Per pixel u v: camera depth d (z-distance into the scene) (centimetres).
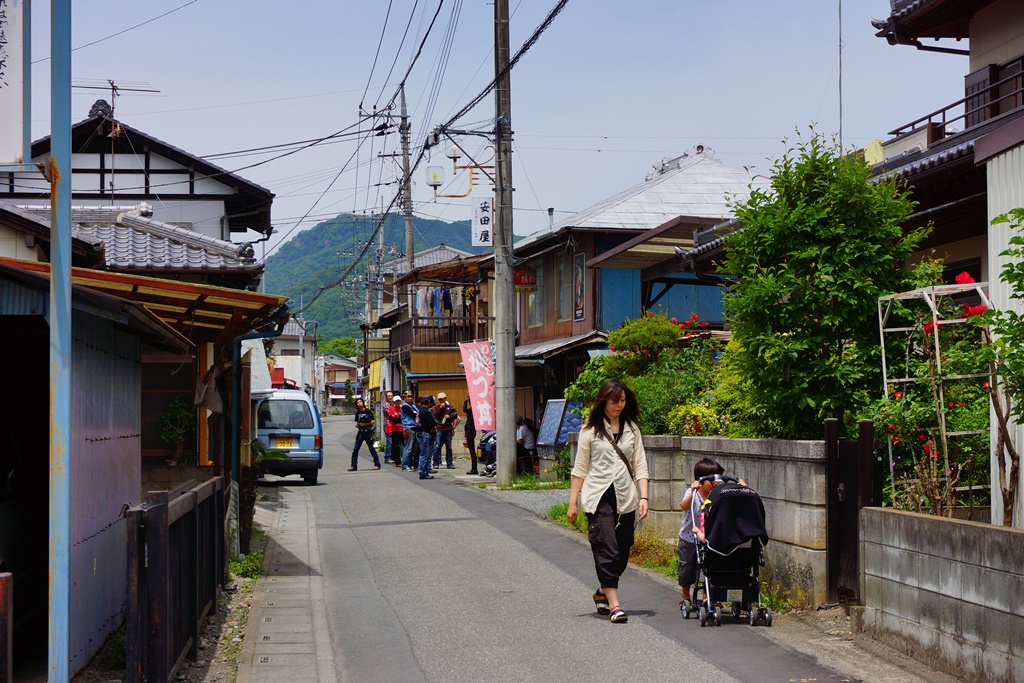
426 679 638
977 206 1037
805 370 833
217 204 3069
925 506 771
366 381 5328
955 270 1219
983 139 755
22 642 775
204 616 738
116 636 744
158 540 529
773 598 815
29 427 829
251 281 1483
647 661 661
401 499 1747
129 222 1582
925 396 819
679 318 2339
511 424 1895
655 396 1245
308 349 8225
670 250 1864
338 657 700
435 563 1088
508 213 1891
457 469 2478
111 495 744
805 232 830
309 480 2170
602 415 805
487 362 2236
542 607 848
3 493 708
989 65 1561
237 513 1076
